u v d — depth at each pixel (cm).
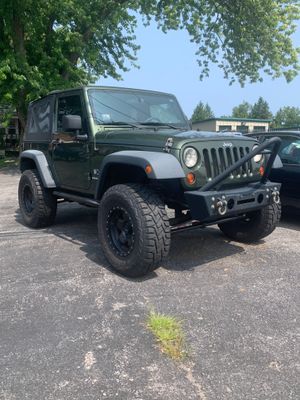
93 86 492
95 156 459
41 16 1548
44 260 448
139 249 364
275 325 297
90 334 287
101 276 396
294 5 1802
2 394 225
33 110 632
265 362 251
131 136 418
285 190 609
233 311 320
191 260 441
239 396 221
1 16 1463
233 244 500
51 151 553
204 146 380
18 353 265
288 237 538
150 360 255
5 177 1359
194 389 227
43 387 231
